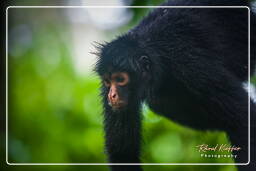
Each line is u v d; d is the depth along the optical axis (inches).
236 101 394.9
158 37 415.2
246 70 460.1
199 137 558.9
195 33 417.7
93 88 644.1
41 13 747.4
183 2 441.1
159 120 570.3
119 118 414.6
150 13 439.8
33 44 724.0
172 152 558.9
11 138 579.5
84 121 625.9
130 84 404.2
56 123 631.2
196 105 425.1
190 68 405.4
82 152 603.5
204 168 550.0
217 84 398.9
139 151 433.7
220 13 448.1
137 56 403.5
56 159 598.9
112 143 419.8
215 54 415.2
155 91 422.3
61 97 666.2
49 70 703.7
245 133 387.2
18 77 676.7
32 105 653.9
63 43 742.5
